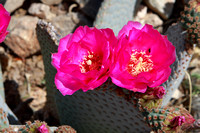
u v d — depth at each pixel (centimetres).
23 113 62
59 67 30
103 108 40
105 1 53
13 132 34
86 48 32
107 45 29
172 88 45
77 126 50
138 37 31
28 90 67
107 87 34
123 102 36
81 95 40
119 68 30
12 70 70
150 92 33
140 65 31
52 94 54
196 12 38
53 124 61
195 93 66
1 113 35
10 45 69
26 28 69
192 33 40
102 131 47
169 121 33
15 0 71
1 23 36
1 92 48
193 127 35
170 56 30
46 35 41
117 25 53
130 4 56
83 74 29
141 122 38
